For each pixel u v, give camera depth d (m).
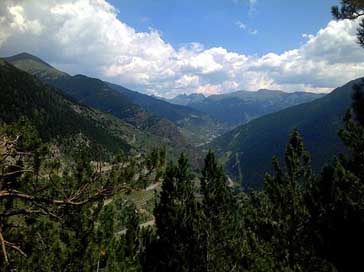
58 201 11.23
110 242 15.70
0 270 12.12
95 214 14.41
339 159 17.19
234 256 28.80
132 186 11.91
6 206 11.85
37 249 13.38
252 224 28.05
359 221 11.34
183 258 27.30
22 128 12.31
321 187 15.24
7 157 11.00
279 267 24.77
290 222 24.53
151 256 26.73
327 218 12.16
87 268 14.52
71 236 14.08
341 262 11.11
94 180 11.80
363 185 14.09
